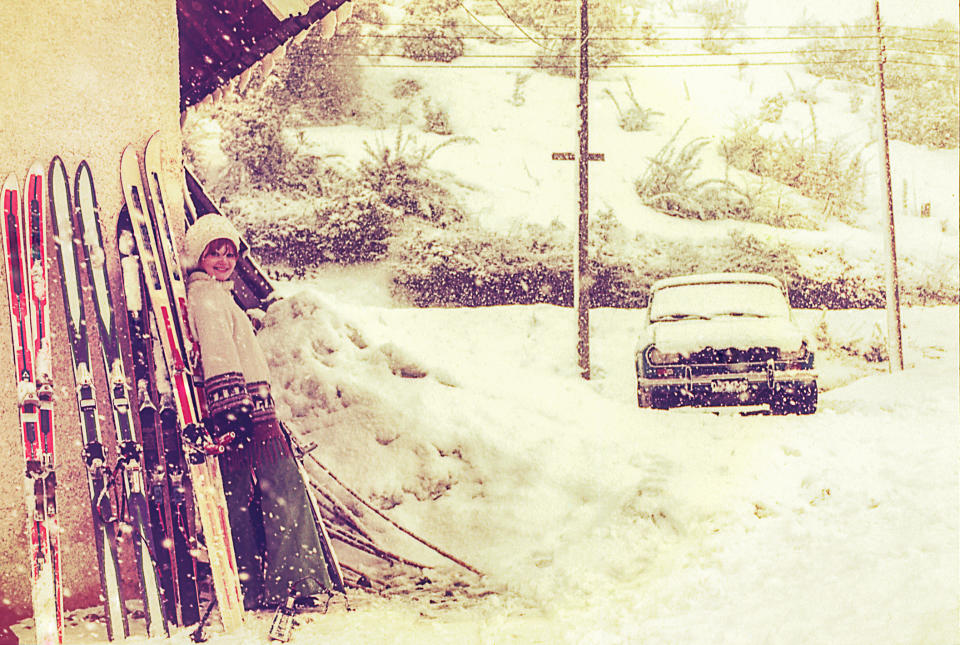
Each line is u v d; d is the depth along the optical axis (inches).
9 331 168.9
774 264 748.0
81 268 173.9
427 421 266.1
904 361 601.6
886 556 170.4
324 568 174.2
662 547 212.7
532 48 1098.1
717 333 379.2
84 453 164.2
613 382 533.6
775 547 196.5
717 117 1040.2
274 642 158.9
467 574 209.5
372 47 1020.5
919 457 257.1
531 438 267.7
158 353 175.8
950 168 1037.2
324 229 733.9
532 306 653.3
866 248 824.9
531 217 784.9
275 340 296.2
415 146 840.3
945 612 130.6
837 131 1069.8
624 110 1016.9
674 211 837.2
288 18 271.7
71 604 173.9
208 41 287.7
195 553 168.6
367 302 651.5
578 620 167.9
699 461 267.9
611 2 1127.0
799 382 368.2
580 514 233.8
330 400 273.9
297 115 890.7
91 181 177.6
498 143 918.4
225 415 165.5
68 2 179.5
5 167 171.2
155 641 158.1
